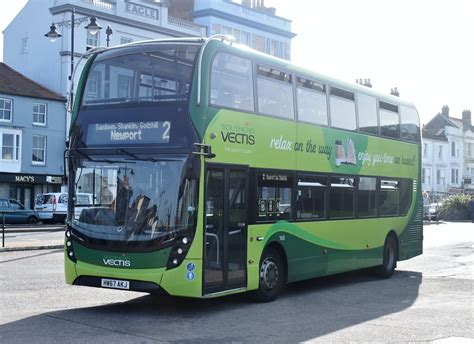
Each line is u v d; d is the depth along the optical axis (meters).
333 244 12.92
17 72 43.69
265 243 10.82
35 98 41.69
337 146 13.25
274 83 11.36
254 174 10.61
